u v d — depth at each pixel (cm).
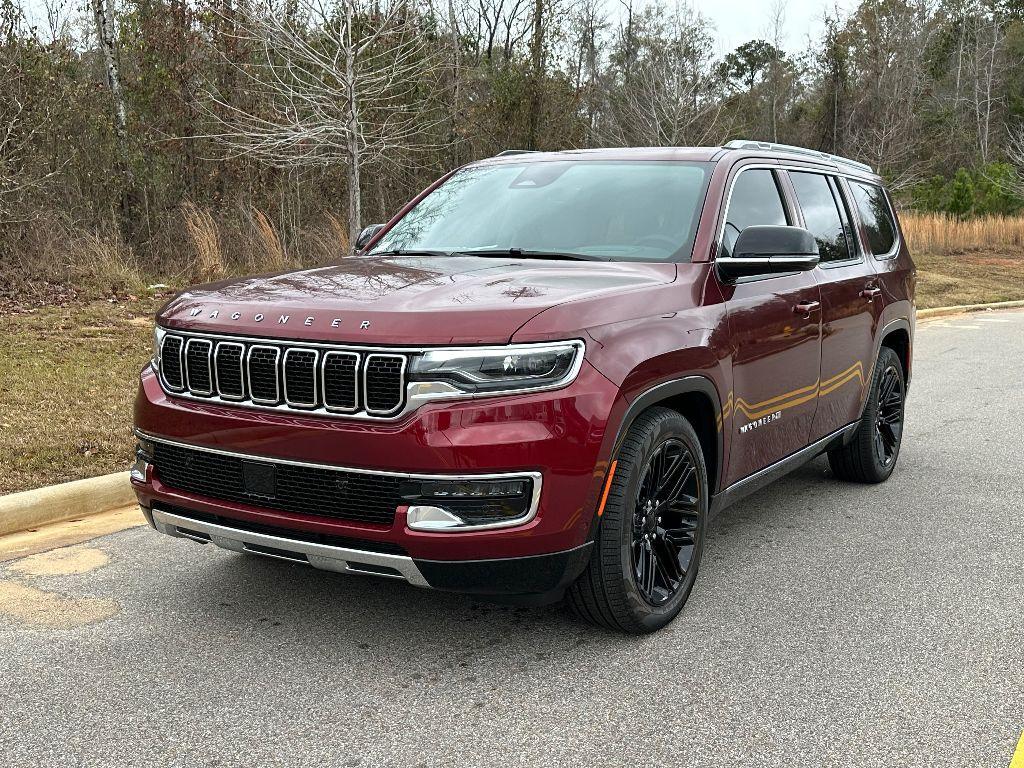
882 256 590
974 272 2384
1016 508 549
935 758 283
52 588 413
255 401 331
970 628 380
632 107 2559
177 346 354
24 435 604
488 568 316
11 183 1298
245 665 342
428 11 1745
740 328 404
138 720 302
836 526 514
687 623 384
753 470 440
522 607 397
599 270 383
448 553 310
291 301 341
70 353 850
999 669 344
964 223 2980
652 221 423
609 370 328
